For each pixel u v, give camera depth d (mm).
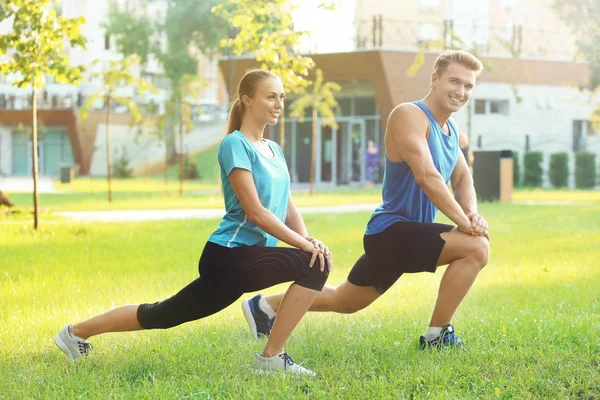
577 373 4391
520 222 16078
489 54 38906
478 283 8492
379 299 7496
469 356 4809
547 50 41688
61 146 59531
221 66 37094
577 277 8820
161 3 55781
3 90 57031
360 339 5352
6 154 59688
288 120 41688
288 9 13430
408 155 5094
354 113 40094
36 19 13016
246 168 4547
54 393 4156
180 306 4715
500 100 39312
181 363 4785
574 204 22031
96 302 7254
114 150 54906
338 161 40531
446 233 5082
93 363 4855
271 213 4535
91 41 13453
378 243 5238
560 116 40188
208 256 4617
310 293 4586
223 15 13500
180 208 21234
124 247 11766
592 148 40406
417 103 5254
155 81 59125
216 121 56281
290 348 5160
